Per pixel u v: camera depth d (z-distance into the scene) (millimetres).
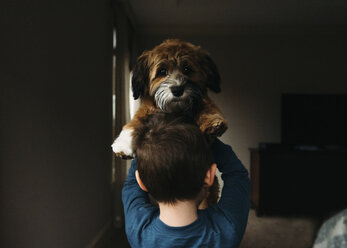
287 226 3016
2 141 1148
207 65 889
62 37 1731
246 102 4133
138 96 912
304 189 3297
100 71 2525
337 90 4070
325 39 4074
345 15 3629
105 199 2684
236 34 4125
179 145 617
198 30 4113
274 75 4121
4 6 1160
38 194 1445
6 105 1177
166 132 642
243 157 4121
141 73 896
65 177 1777
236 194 704
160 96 772
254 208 3668
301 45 4102
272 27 4027
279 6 3381
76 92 1967
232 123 4137
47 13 1537
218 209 680
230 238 633
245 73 4137
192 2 3293
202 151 636
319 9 3457
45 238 1511
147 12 3566
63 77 1750
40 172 1466
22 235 1294
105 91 2699
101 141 2568
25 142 1326
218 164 774
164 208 652
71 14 1869
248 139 4129
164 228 638
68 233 1814
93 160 2338
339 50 4070
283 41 4113
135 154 707
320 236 1222
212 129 737
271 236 2736
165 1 3242
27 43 1335
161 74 830
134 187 797
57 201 1661
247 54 4133
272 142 4105
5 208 1168
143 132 683
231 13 3604
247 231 2869
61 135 1728
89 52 2232
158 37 4125
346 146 3883
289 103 3953
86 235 2145
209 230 631
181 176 614
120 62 2850
